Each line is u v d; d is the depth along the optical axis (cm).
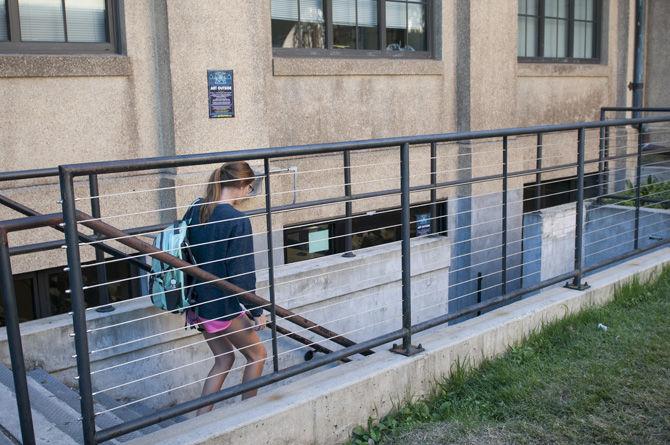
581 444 349
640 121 578
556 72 1040
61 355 441
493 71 912
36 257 579
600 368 427
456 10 882
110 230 305
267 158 336
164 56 625
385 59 817
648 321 509
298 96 741
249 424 321
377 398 378
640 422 368
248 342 416
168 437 308
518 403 391
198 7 630
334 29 795
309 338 575
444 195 884
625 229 815
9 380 391
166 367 489
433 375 409
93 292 623
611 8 1141
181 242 372
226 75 653
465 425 366
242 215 384
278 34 743
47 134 580
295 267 583
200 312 385
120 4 613
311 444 348
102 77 605
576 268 534
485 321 458
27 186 570
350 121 789
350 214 612
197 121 640
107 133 612
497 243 942
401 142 388
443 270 705
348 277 606
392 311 654
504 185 485
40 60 565
